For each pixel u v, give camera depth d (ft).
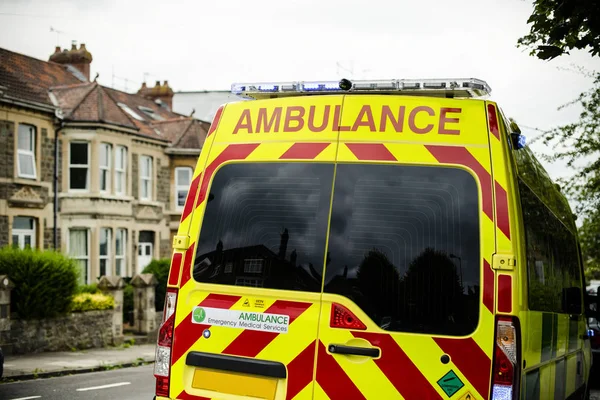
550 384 19.17
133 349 68.69
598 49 25.81
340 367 15.21
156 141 110.63
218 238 16.60
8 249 61.00
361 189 15.75
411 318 14.98
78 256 96.22
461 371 14.60
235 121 17.21
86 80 113.60
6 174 84.74
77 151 96.48
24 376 47.57
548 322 18.65
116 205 100.22
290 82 17.31
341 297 15.37
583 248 69.41
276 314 15.75
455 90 16.37
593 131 59.06
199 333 16.33
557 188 25.85
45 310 61.00
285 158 16.40
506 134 15.76
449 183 15.34
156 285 85.56
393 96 16.06
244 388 15.85
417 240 15.24
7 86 87.30
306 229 15.92
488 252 14.83
